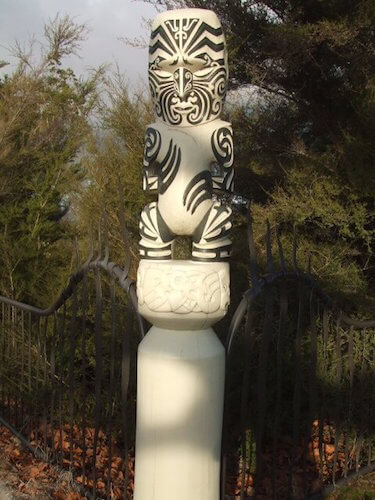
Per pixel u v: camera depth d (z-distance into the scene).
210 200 2.04
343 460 3.46
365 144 4.49
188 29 1.97
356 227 4.55
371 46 4.46
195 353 1.94
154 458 1.95
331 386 3.54
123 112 3.78
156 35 2.04
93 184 3.94
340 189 4.55
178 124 2.04
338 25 4.40
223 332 3.45
